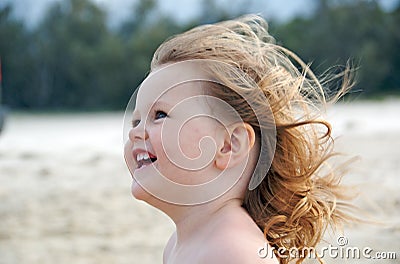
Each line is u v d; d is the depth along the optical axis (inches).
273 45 68.6
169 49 63.7
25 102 1460.4
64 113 1182.3
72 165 346.0
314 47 1489.9
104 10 1524.4
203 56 62.4
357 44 1482.5
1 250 170.6
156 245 174.7
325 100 70.3
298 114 67.2
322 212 68.4
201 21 1574.8
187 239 61.9
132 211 219.3
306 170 66.4
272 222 64.4
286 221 65.5
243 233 59.3
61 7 1502.2
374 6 1488.7
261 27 75.4
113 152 407.8
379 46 1469.0
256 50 65.6
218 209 61.1
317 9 1533.0
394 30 1469.0
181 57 62.7
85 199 244.2
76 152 413.4
